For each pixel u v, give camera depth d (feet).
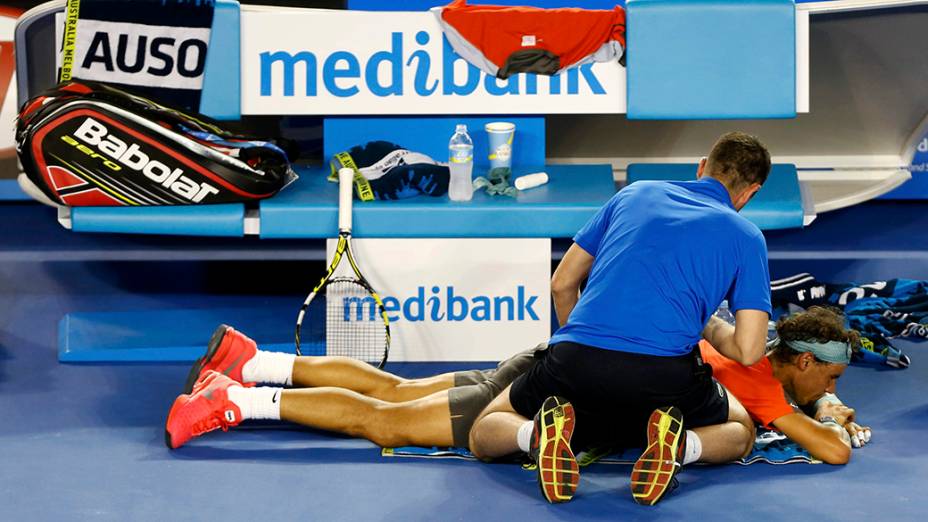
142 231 64.54
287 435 54.13
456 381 54.70
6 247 82.74
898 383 61.67
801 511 45.83
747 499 46.98
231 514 45.39
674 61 69.21
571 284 50.93
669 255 47.29
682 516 45.27
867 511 45.85
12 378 61.72
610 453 51.80
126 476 49.21
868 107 78.54
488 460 50.37
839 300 71.20
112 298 73.67
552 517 45.11
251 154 65.62
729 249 47.42
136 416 56.70
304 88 70.13
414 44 69.77
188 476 49.24
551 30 69.05
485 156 73.92
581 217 63.87
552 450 45.29
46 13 69.72
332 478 49.03
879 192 78.64
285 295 74.38
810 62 76.38
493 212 63.77
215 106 69.97
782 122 80.33
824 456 50.72
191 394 52.65
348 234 62.08
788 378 53.57
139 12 68.28
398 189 65.57
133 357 64.44
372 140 72.95
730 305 48.29
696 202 48.80
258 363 55.11
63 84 65.36
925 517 45.27
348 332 64.13
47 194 64.54
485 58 69.56
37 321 70.18
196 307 72.08
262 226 64.49
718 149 50.06
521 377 49.32
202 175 63.52
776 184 69.21
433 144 73.05
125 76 68.85
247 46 69.77
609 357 46.70
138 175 63.31
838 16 73.26
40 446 52.70
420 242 63.93
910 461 51.26
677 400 47.37
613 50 69.26
